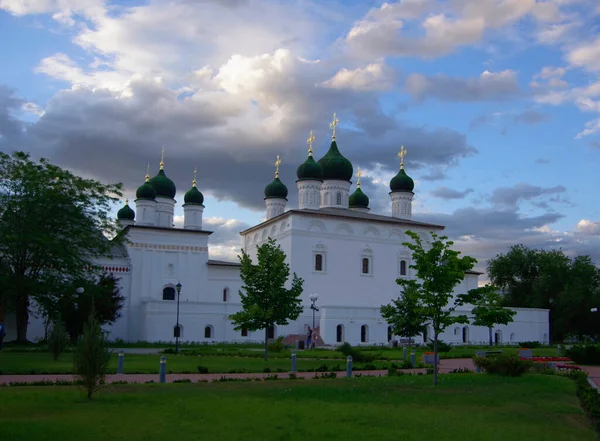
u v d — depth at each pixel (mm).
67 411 13914
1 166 42594
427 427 12703
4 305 42438
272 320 34750
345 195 73062
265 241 69938
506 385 21031
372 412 14414
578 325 73875
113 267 58688
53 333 29906
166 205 70188
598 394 17750
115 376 22922
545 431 12633
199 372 24812
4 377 22172
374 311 58594
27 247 41844
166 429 11883
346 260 64688
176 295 60875
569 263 83750
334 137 74688
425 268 22406
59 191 43156
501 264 91812
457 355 39781
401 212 75125
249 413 13859
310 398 16719
